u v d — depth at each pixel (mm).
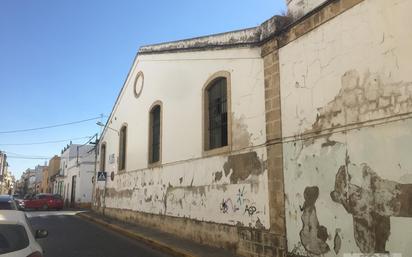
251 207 10766
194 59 15047
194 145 14492
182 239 14422
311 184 8617
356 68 7680
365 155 7305
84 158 45531
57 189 67562
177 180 15742
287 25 9812
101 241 15273
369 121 7277
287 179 9391
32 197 40656
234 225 11500
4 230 5770
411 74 6570
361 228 7266
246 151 11219
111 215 26297
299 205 8922
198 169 14000
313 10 8883
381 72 7125
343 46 8047
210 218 12883
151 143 19875
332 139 8141
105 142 30375
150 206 18797
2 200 13406
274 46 10281
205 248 12344
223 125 12930
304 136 8969
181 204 15219
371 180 7141
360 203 7328
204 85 14062
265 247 10031
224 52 12797
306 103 9000
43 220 25312
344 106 7895
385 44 7094
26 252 5516
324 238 8125
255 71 11148
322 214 8227
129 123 23781
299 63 9328
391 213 6703
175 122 16406
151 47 20047
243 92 11609
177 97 16406
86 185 45219
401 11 6840
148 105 20328
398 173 6645
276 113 10000
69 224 22688
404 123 6617
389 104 6918
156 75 19297
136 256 12031
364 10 7594
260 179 10500
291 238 9102
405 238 6441
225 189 12133
